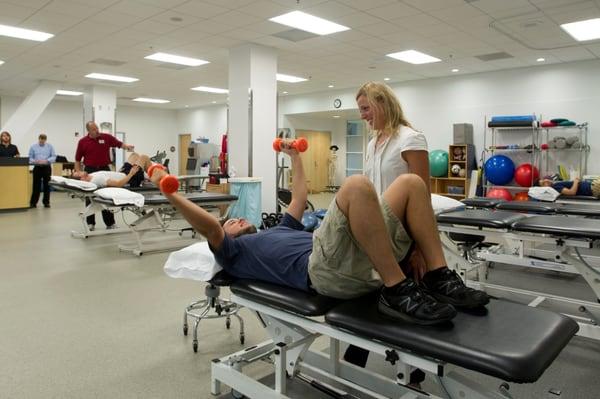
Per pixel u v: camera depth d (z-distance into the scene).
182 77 9.95
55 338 2.65
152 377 2.20
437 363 1.26
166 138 16.45
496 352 1.14
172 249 5.15
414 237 1.58
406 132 1.90
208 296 2.58
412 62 8.07
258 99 7.00
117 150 14.42
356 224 1.41
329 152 13.84
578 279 4.01
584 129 7.70
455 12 5.37
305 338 1.79
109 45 7.19
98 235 6.01
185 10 5.45
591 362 2.39
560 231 2.38
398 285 1.38
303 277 1.67
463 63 8.12
